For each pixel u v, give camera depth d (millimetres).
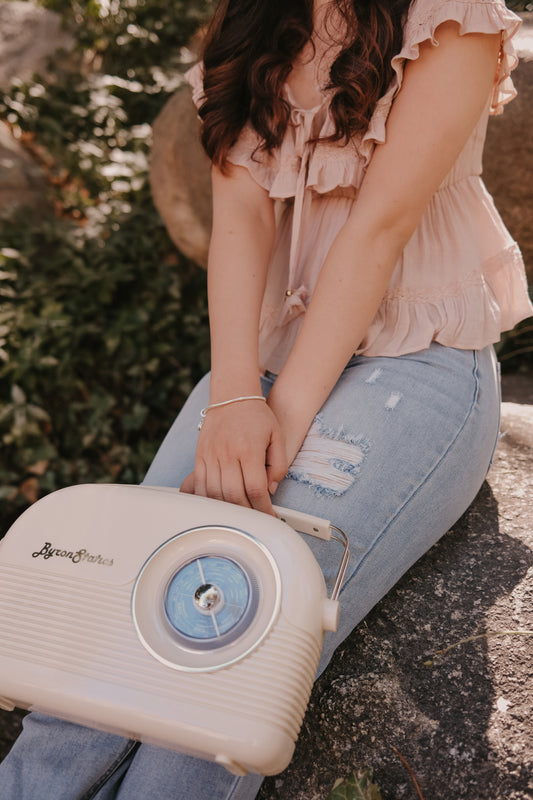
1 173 3279
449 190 1161
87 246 2943
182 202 2537
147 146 3621
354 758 977
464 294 1146
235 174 1224
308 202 1192
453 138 1009
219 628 777
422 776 931
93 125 3723
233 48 1184
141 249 2936
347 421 1046
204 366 2842
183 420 1233
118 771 918
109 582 835
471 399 1117
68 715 791
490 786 892
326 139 1093
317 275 1209
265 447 982
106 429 2635
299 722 750
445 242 1154
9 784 896
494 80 1110
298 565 799
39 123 3643
